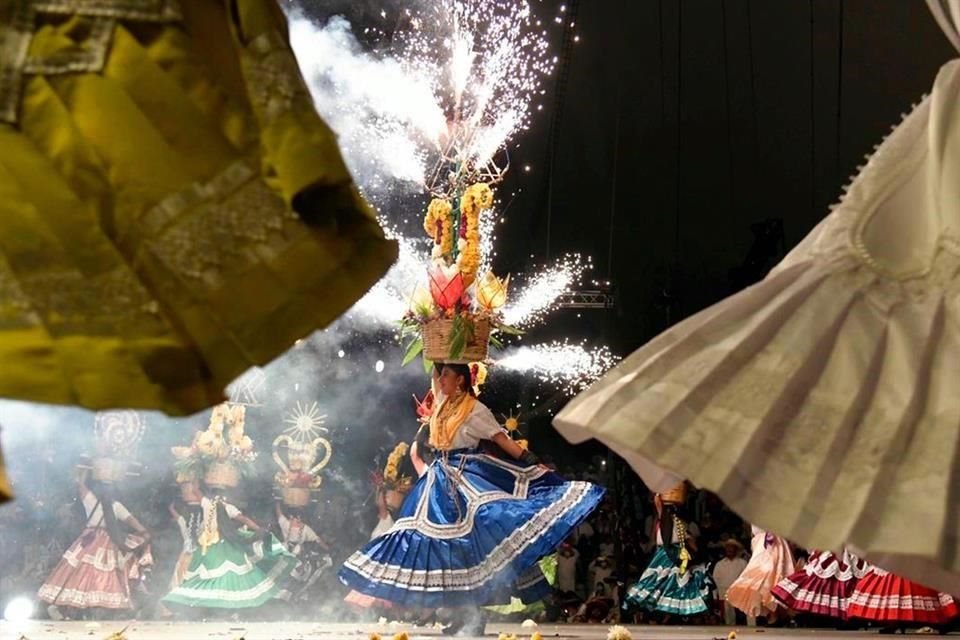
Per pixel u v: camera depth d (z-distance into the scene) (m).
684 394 1.96
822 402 1.94
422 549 5.09
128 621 7.63
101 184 1.78
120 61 1.82
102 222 1.77
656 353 2.03
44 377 1.70
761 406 1.94
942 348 1.93
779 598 7.16
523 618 8.56
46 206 1.74
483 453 5.33
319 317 1.90
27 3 1.81
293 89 1.86
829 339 1.98
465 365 5.41
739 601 7.78
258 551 7.61
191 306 1.79
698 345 2.02
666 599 8.73
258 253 1.85
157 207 1.80
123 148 1.79
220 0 1.96
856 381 1.93
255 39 1.88
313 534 9.03
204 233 1.82
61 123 1.78
